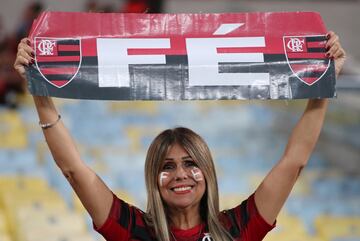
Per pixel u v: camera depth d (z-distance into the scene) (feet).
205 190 25.73
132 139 79.56
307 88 25.29
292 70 25.34
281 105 88.48
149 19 25.40
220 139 82.89
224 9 117.39
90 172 25.40
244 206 26.30
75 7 110.11
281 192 26.17
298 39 25.66
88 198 25.23
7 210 60.29
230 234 25.63
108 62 24.77
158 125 83.97
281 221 66.28
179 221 25.81
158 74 24.90
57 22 24.82
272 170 26.45
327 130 81.15
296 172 26.35
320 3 120.06
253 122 87.61
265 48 25.48
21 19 95.66
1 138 73.72
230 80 25.09
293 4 119.75
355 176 76.48
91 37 24.94
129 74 24.77
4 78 81.76
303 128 26.55
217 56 25.23
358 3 121.08
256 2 118.62
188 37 25.39
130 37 25.16
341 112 80.48
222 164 76.33
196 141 25.59
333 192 73.26
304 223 66.59
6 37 84.84
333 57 25.53
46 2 109.09
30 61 24.34
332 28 120.37
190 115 87.76
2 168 67.00
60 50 24.64
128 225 25.45
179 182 25.26
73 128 80.12
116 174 70.64
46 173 66.49
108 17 25.21
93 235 58.95
